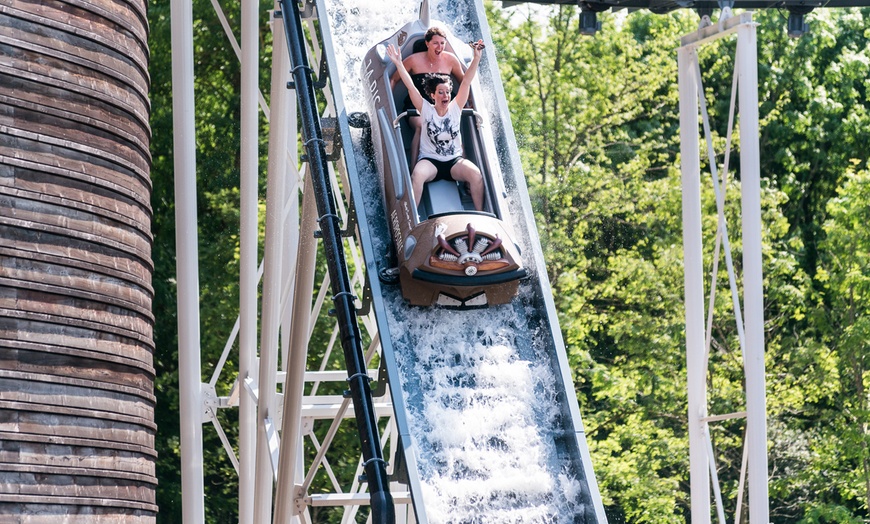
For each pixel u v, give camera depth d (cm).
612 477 4678
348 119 1841
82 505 1593
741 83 2034
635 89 5078
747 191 2023
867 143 5234
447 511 1528
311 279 1934
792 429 4912
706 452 2184
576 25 5166
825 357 4700
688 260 2234
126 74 1742
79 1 1664
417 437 1566
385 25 1980
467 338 1672
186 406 2145
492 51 1938
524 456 1593
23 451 1530
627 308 5116
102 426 1636
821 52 5422
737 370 4928
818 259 5231
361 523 5453
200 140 5009
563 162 5128
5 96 1559
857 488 4681
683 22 5309
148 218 1817
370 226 1761
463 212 1662
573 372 4994
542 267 1728
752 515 1995
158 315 4684
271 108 2092
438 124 1730
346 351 1580
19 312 1544
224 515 4766
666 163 5406
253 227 2230
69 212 1620
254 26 2156
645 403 4891
